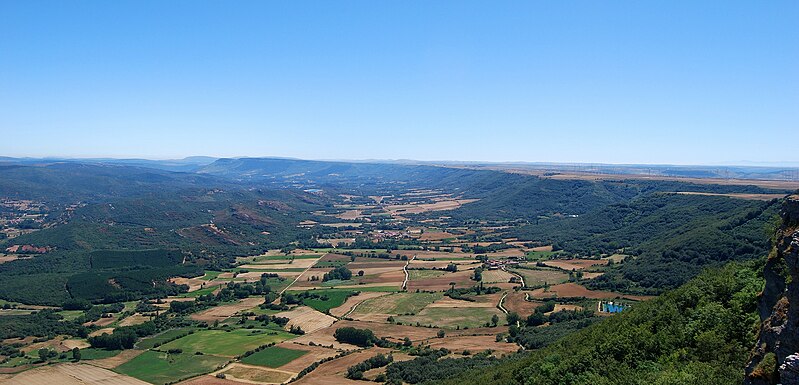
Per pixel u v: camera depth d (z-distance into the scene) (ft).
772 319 114.01
